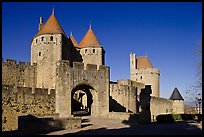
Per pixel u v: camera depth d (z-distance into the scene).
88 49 69.00
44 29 61.28
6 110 34.94
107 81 42.66
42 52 60.19
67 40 63.47
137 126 30.91
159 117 41.16
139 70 87.12
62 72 38.59
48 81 59.12
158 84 86.50
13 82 56.06
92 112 41.75
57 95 38.25
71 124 29.09
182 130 25.23
